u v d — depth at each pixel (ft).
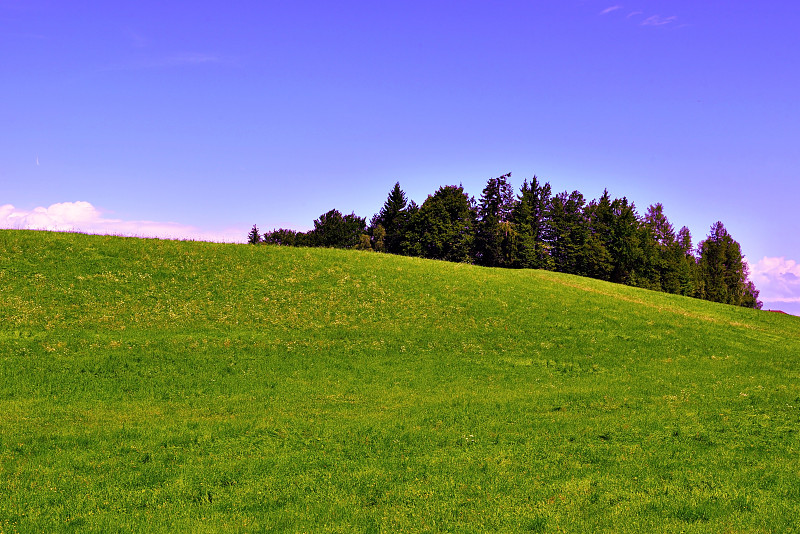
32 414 64.59
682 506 43.01
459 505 43.68
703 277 398.83
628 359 114.73
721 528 39.55
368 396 81.46
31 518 39.63
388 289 145.38
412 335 118.11
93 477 47.09
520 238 343.87
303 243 469.98
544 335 125.80
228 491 45.65
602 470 51.44
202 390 80.12
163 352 93.61
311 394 81.10
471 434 62.13
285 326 115.55
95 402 71.87
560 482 48.26
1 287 113.91
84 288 120.16
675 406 77.41
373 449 56.70
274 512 42.11
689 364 114.21
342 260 164.86
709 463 53.16
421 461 53.21
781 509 42.60
